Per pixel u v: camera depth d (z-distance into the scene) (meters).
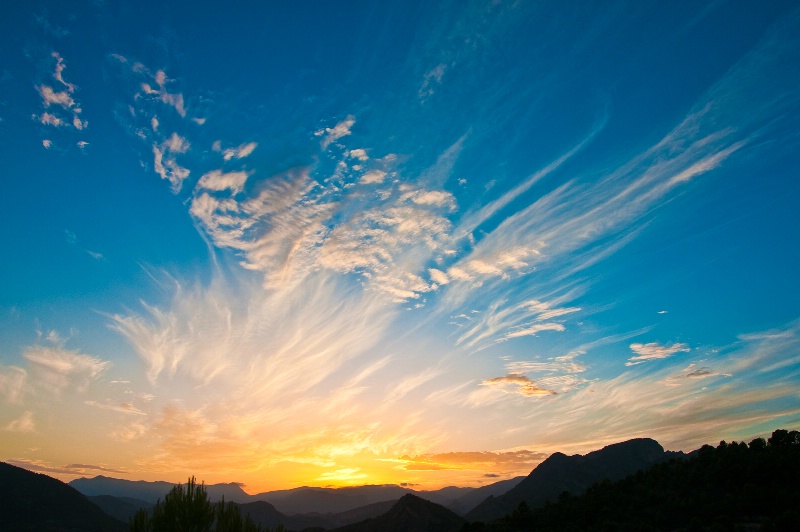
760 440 70.94
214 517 31.20
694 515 54.59
